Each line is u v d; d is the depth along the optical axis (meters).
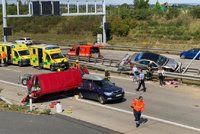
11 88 33.59
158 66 36.16
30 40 70.75
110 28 72.81
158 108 25.27
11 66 47.19
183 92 29.69
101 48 62.34
